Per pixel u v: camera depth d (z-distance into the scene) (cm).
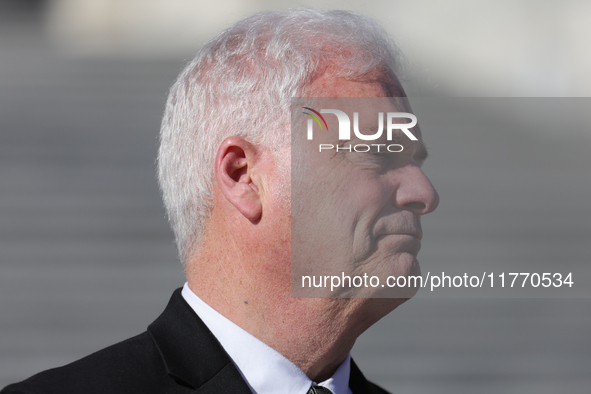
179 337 355
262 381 348
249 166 356
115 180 1653
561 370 1243
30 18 2214
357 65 367
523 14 1927
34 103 1861
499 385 1220
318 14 389
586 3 1966
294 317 353
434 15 1920
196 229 377
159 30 2195
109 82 1975
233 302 360
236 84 364
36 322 1305
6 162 1664
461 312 1327
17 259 1438
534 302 1341
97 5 2214
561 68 1891
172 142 395
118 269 1434
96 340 1287
